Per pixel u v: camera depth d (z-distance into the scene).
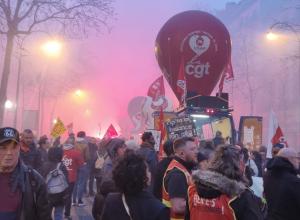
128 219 3.84
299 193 5.25
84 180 14.83
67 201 11.92
